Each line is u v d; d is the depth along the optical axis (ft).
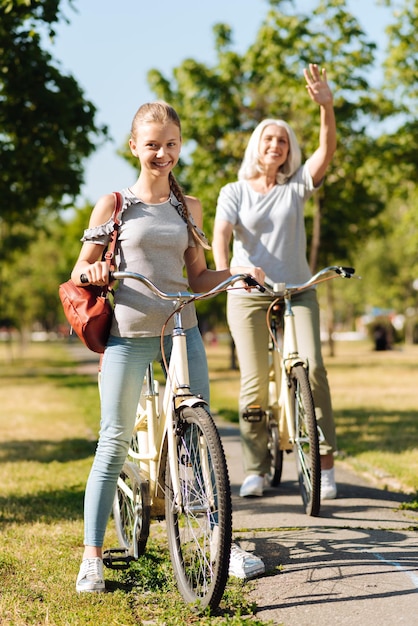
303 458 17.85
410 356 130.52
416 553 14.62
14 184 45.19
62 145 43.21
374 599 12.43
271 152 18.93
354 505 18.75
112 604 12.61
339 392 56.90
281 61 67.72
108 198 13.44
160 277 13.38
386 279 189.47
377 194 84.48
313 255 73.72
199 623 11.65
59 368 121.90
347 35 65.98
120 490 15.53
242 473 23.98
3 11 35.42
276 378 19.34
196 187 82.28
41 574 14.25
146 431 14.33
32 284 149.59
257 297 19.10
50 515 19.22
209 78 81.51
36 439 35.78
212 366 107.55
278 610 12.23
